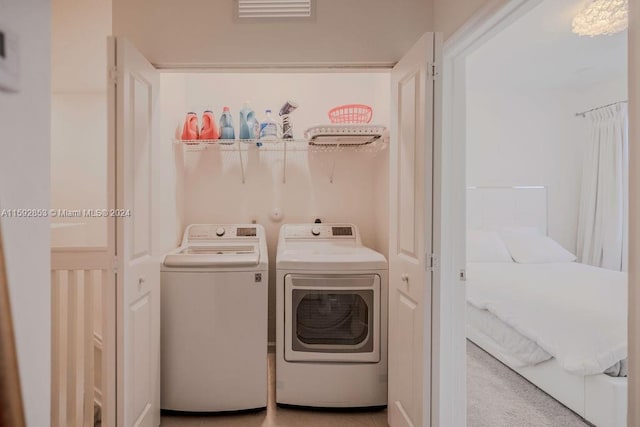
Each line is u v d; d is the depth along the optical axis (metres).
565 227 4.13
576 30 2.38
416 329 1.51
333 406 2.02
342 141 2.60
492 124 4.04
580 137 4.08
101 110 2.60
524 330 2.37
